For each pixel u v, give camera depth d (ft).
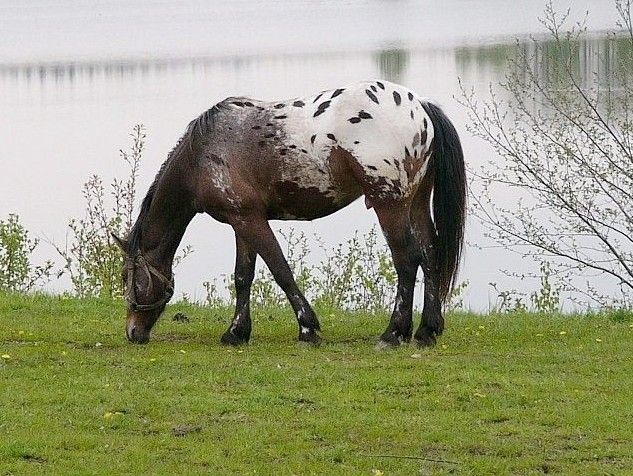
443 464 39.40
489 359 55.31
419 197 59.36
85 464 39.17
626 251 102.27
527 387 49.26
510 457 40.24
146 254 61.98
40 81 276.62
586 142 83.20
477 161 140.05
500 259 114.01
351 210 131.23
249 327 61.87
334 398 47.57
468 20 465.47
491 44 300.81
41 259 110.01
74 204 133.90
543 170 80.69
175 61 321.93
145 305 61.77
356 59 291.38
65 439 41.63
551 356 55.98
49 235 117.70
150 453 40.32
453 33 377.30
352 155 56.59
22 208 131.03
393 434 42.52
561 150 85.46
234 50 363.15
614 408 45.73
